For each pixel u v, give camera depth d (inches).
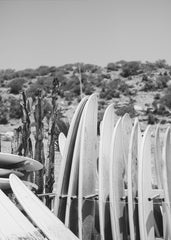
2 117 1223.5
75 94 1549.0
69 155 248.2
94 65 2096.5
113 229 238.5
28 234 195.0
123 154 278.7
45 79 1784.0
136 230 261.1
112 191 241.4
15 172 247.4
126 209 267.0
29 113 363.6
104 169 255.0
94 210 273.3
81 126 245.8
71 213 242.8
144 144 251.9
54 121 356.8
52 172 345.4
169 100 1387.8
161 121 1224.2
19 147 362.0
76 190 247.8
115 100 1525.6
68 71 2006.6
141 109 1357.0
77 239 212.5
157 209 307.0
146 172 253.4
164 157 255.9
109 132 274.8
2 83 1873.8
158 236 315.3
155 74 1868.8
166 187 251.9
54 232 204.8
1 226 191.8
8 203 209.5
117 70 1995.6
